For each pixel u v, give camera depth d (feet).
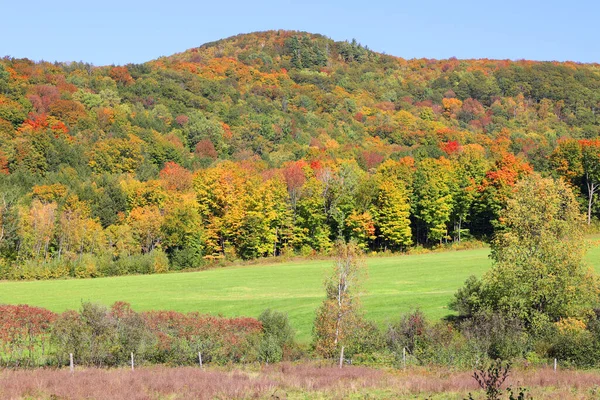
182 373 94.38
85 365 116.16
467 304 147.23
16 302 203.41
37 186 350.02
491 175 332.80
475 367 108.99
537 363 116.47
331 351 125.29
